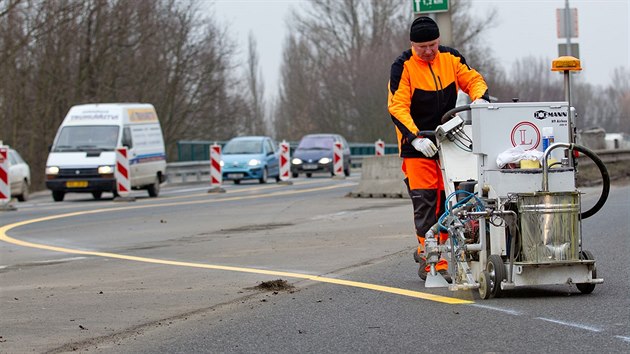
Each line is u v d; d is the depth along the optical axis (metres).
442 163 12.33
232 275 14.85
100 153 38.56
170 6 73.38
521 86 114.50
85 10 64.44
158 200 36.88
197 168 58.31
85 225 25.59
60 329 10.75
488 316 10.46
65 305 12.45
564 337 9.26
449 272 13.11
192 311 11.70
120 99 66.56
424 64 12.81
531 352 8.71
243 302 12.24
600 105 129.50
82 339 10.16
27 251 19.66
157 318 11.30
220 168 41.97
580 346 8.87
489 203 11.45
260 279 14.29
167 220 26.22
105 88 64.56
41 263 17.45
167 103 73.88
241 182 54.28
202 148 66.75
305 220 24.45
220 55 76.62
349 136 101.12
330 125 101.69
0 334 10.53
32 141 59.72
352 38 106.75
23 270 16.50
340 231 21.22
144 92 70.00
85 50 64.75
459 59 13.00
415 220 13.05
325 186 43.69
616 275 13.26
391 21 106.31
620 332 9.40
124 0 66.19
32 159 59.25
